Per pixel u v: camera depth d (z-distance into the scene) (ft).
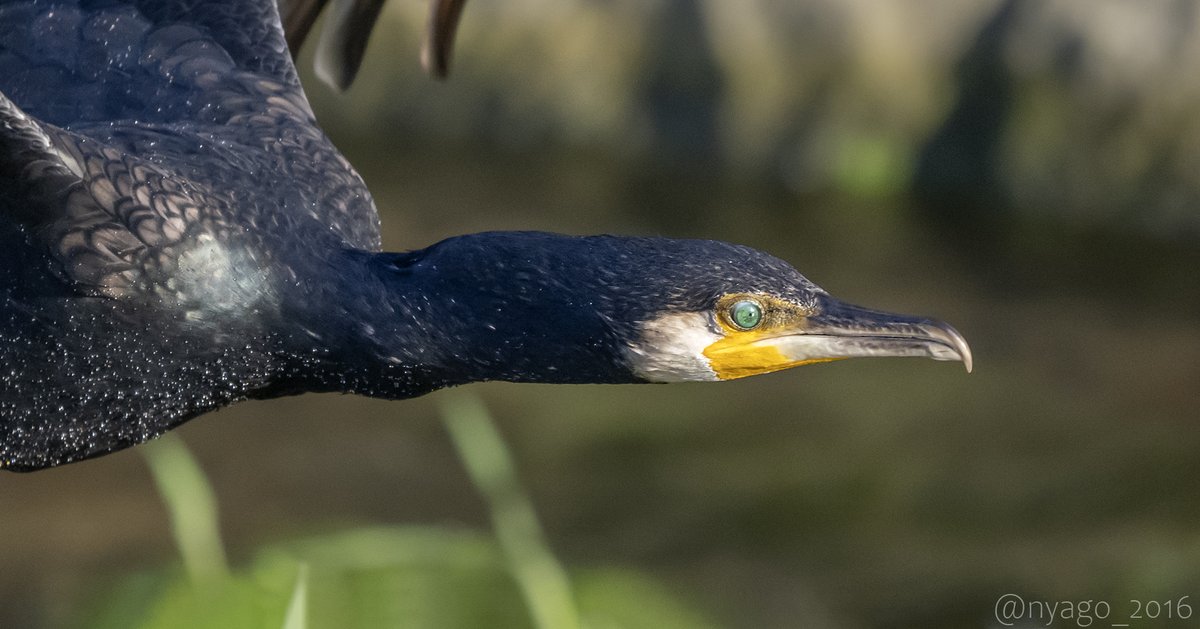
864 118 53.67
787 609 35.27
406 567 20.72
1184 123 49.55
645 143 55.88
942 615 34.96
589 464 41.22
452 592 20.49
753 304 19.94
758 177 54.34
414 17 58.29
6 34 22.45
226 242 20.11
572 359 20.06
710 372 20.10
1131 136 50.11
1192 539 36.55
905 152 53.06
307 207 21.16
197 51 22.89
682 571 36.55
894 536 38.09
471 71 57.77
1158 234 49.49
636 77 56.29
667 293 19.79
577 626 20.49
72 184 19.31
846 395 43.78
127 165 19.80
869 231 51.96
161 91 22.39
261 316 20.22
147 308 19.74
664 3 56.08
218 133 21.90
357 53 26.71
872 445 41.45
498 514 21.45
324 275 20.47
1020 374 43.88
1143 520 37.63
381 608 20.39
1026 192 51.19
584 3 56.90
